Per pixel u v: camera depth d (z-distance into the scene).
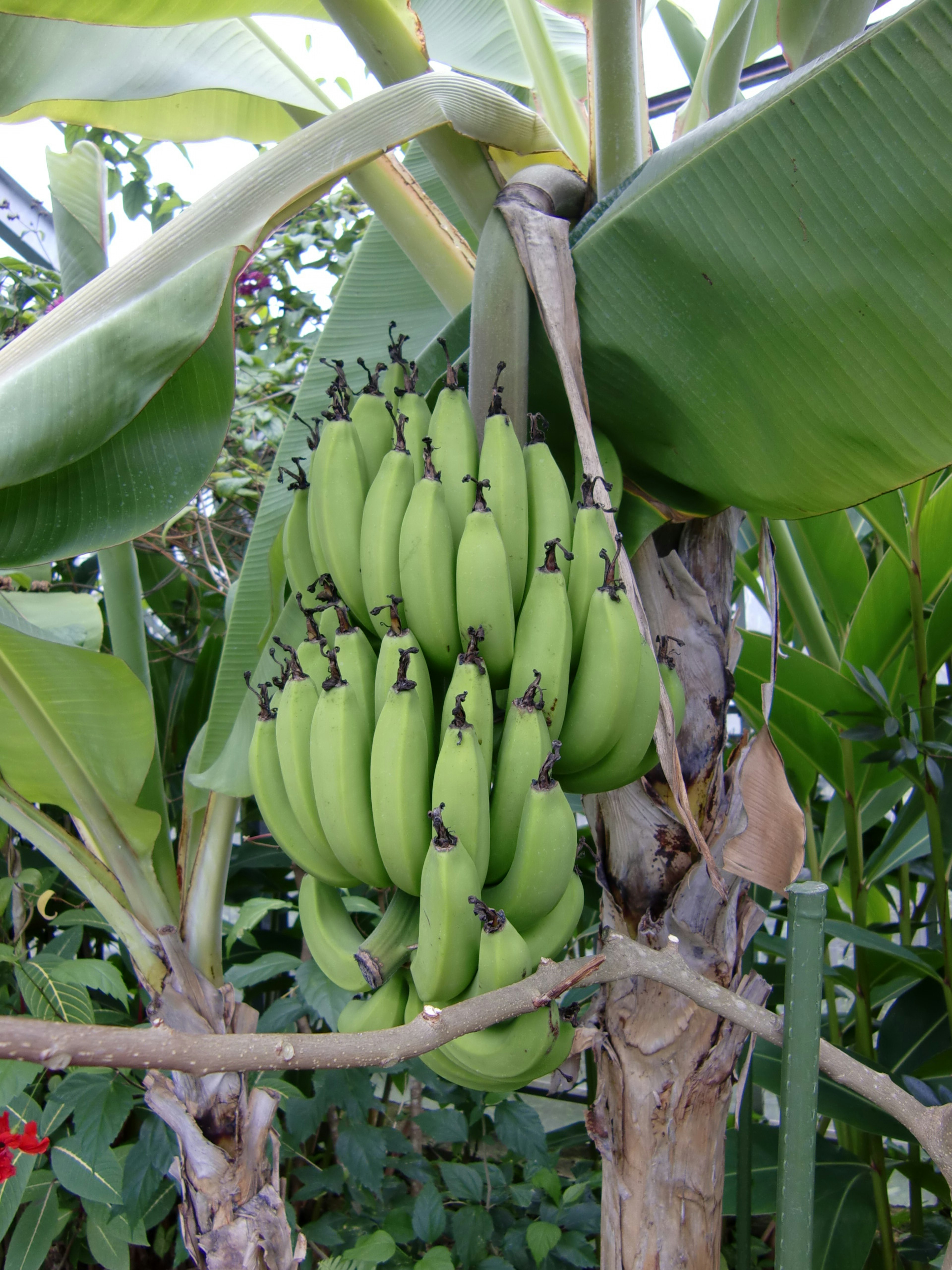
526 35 1.60
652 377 1.18
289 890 3.20
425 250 1.44
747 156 1.00
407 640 1.00
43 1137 1.88
